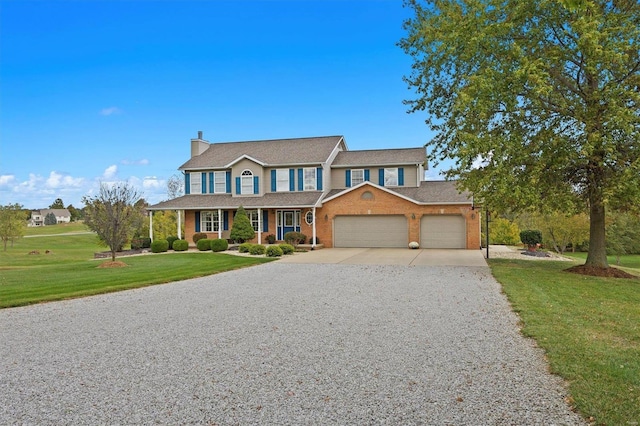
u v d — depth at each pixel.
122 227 19.84
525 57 13.36
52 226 89.19
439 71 17.67
